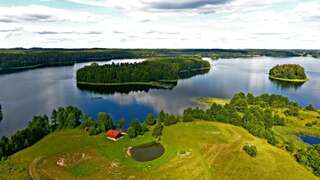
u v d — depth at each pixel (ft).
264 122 522.88
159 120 497.87
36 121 463.83
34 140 426.92
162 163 357.20
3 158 369.91
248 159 361.71
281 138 464.24
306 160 358.23
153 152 388.98
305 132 508.94
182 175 330.54
